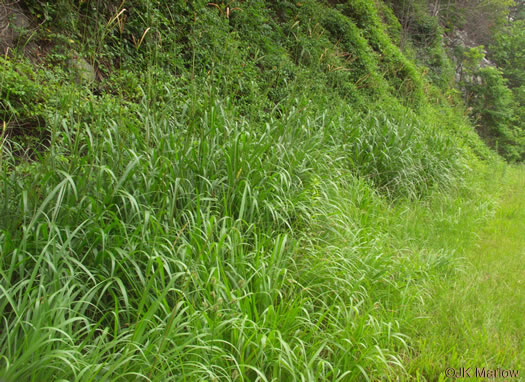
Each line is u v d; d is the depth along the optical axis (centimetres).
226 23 654
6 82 370
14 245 242
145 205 307
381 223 485
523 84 1858
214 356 222
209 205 322
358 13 1093
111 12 525
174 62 545
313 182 418
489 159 1172
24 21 453
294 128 478
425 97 1166
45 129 402
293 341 259
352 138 623
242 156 367
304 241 366
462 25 1962
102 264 261
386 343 283
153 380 198
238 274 280
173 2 598
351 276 329
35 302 215
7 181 265
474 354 288
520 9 2408
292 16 870
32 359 194
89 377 186
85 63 469
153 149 333
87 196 274
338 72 805
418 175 660
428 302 355
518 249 510
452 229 550
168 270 252
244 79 610
